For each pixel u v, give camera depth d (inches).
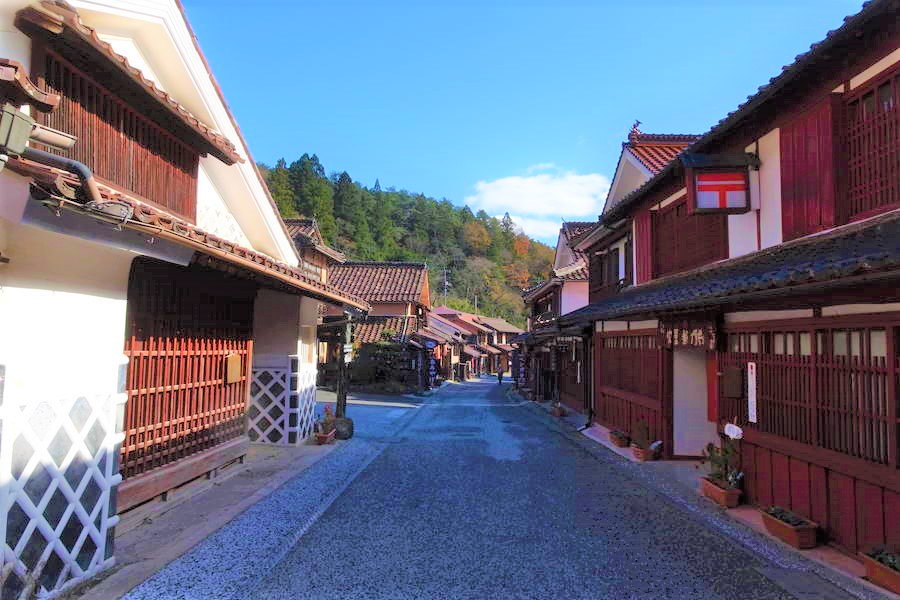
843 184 232.2
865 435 190.4
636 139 560.4
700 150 323.0
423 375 1235.9
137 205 164.2
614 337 512.4
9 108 110.1
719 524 239.3
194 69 280.4
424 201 4084.6
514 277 3966.5
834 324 204.7
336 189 3073.3
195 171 302.5
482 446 460.4
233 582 174.9
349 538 219.3
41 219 135.3
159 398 254.1
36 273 150.3
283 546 208.5
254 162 349.4
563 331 673.0
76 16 174.1
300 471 343.9
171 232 168.2
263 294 445.4
